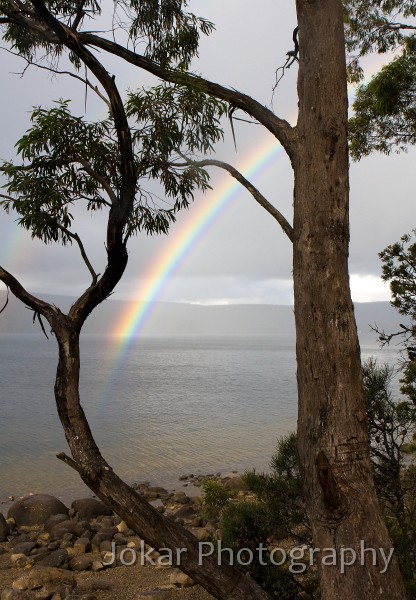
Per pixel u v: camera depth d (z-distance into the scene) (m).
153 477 21.83
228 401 53.91
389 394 6.46
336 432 4.14
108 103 5.22
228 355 179.12
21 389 64.62
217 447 28.84
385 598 3.97
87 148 5.65
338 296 4.26
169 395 60.00
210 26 6.75
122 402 52.78
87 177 5.88
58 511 14.10
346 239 4.36
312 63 4.50
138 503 4.79
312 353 4.25
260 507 6.32
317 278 4.29
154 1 6.50
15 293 5.02
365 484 4.12
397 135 10.80
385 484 6.23
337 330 4.22
